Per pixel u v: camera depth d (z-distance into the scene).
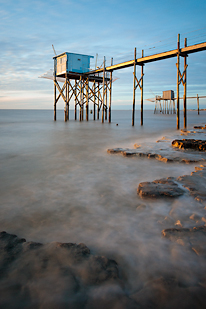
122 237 3.06
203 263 2.40
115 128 22.41
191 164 7.04
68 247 2.58
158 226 3.34
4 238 2.80
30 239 3.07
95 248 2.81
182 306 1.86
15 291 1.93
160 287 2.05
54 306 1.80
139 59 21.23
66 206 4.20
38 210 4.05
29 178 6.01
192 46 16.48
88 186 5.30
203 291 2.01
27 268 2.21
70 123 29.61
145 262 2.50
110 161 7.78
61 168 6.97
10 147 11.01
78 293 1.93
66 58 28.12
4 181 5.78
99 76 31.08
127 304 1.85
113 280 2.10
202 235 2.90
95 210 3.99
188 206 3.89
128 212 3.87
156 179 5.75
